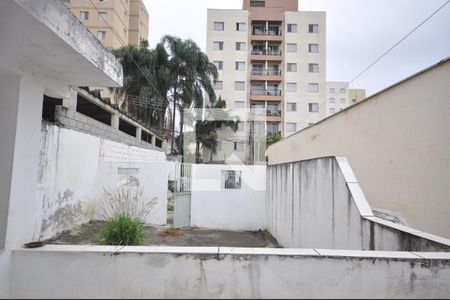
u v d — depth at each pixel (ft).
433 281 7.00
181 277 7.35
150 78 58.34
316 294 7.17
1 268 7.47
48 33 7.24
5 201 8.11
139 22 105.60
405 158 13.64
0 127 8.46
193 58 61.36
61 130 16.07
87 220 19.75
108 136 24.71
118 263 7.41
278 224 21.04
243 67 90.12
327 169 12.78
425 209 12.24
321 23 92.17
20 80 8.63
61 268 7.50
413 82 13.15
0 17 6.59
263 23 95.20
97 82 11.41
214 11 91.50
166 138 59.11
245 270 7.30
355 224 10.41
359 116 18.15
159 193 23.34
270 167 24.38
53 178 15.24
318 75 90.84
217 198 26.30
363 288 7.08
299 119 89.56
